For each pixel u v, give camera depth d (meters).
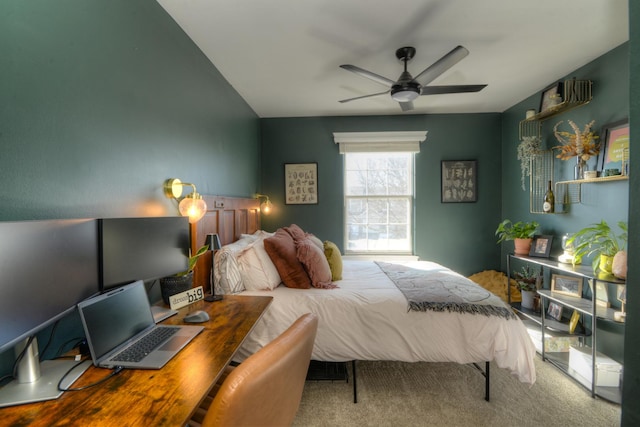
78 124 1.15
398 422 1.68
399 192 3.99
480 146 3.84
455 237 3.89
